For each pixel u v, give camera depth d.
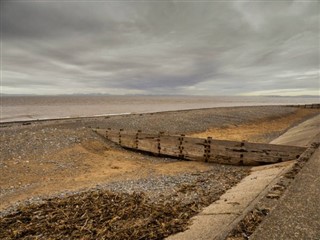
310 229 5.33
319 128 22.17
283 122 42.72
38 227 6.93
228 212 6.88
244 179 11.22
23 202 9.36
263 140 24.73
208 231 5.84
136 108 79.38
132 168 14.45
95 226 6.85
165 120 34.06
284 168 10.70
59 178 12.70
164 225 6.70
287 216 5.89
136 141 18.45
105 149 18.38
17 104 101.56
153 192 9.78
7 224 7.22
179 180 11.56
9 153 15.45
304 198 6.91
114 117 36.56
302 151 12.75
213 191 9.79
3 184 11.77
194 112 47.59
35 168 13.90
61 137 19.09
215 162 15.13
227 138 25.59
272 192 7.38
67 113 56.34
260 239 4.94
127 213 7.61
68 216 7.53
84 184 11.63
